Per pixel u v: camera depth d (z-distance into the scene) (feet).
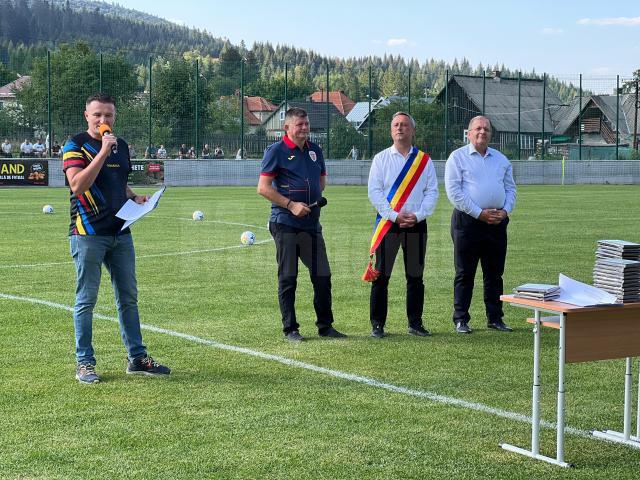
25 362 22.43
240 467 15.16
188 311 29.84
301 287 35.40
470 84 167.22
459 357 23.68
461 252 27.30
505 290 34.94
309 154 26.02
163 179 118.32
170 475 14.76
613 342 15.96
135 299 21.42
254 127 131.03
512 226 61.93
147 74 122.01
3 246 48.03
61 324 27.22
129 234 21.43
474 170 27.20
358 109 177.06
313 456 15.74
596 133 184.96
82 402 18.99
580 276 38.47
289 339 25.62
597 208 80.12
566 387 20.63
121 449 16.02
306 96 146.30
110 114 20.84
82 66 116.67
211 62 132.87
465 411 18.60
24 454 15.74
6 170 110.01
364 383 20.80
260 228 59.77
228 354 23.67
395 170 26.11
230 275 38.11
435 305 31.86
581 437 17.06
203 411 18.42
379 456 15.78
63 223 62.18
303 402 19.15
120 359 22.94
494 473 15.02
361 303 31.99
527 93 172.76
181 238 53.11
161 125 122.01
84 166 20.52
